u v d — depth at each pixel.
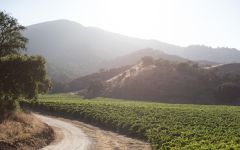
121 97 157.12
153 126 51.84
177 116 65.19
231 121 58.28
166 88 154.88
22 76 44.62
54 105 87.81
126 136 52.12
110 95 161.25
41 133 42.66
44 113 83.69
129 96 156.12
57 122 65.81
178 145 36.62
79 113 75.50
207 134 42.72
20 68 44.50
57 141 42.53
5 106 46.81
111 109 77.25
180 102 144.88
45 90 48.09
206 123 54.66
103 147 40.97
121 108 79.38
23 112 54.12
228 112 73.81
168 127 50.28
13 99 48.16
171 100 146.62
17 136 35.78
